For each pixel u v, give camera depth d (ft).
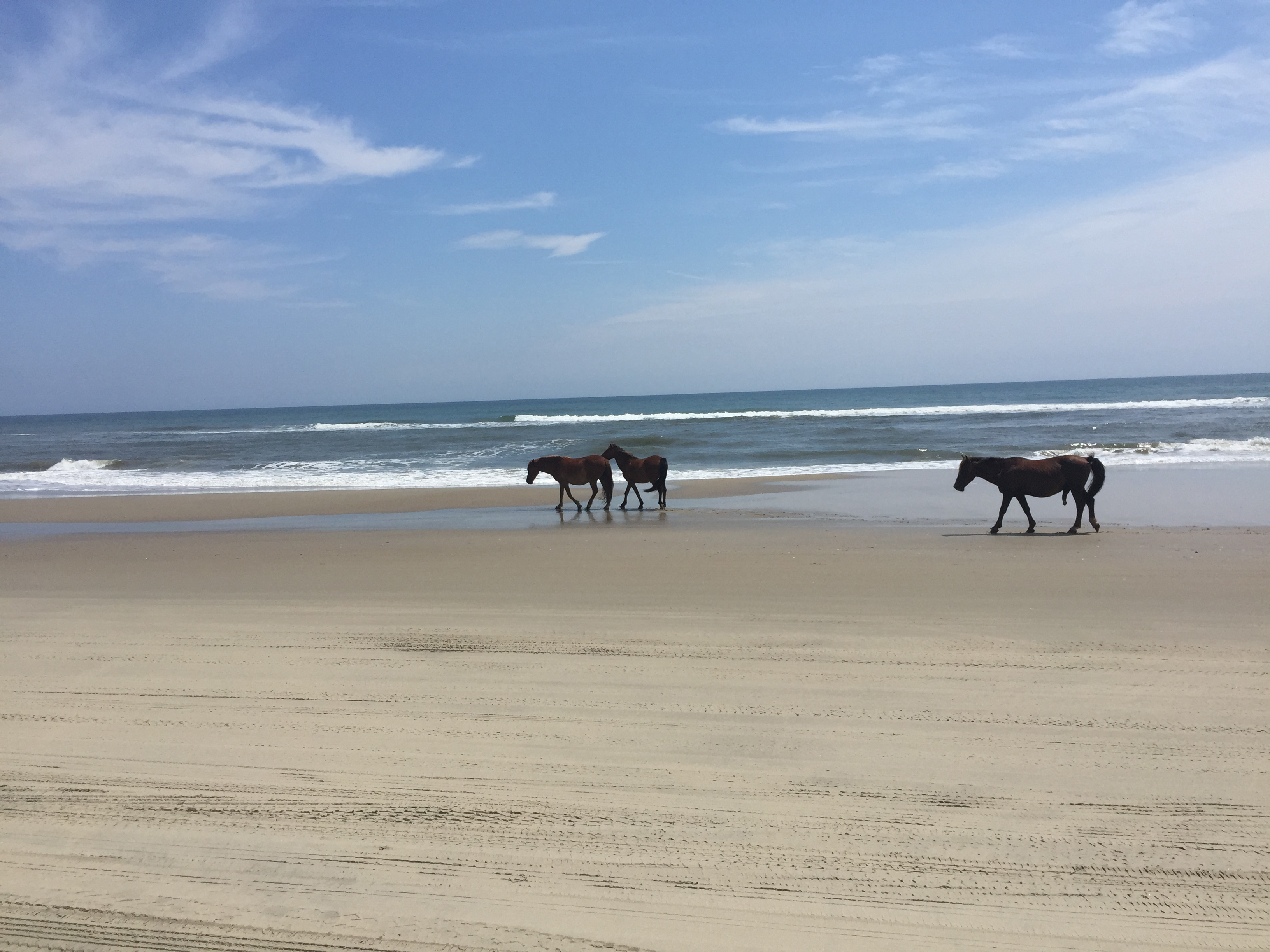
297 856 11.52
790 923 9.87
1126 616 22.54
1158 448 86.74
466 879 10.90
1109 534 37.65
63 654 20.98
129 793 13.38
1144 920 9.78
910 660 19.24
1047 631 21.29
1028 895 10.27
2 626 24.17
